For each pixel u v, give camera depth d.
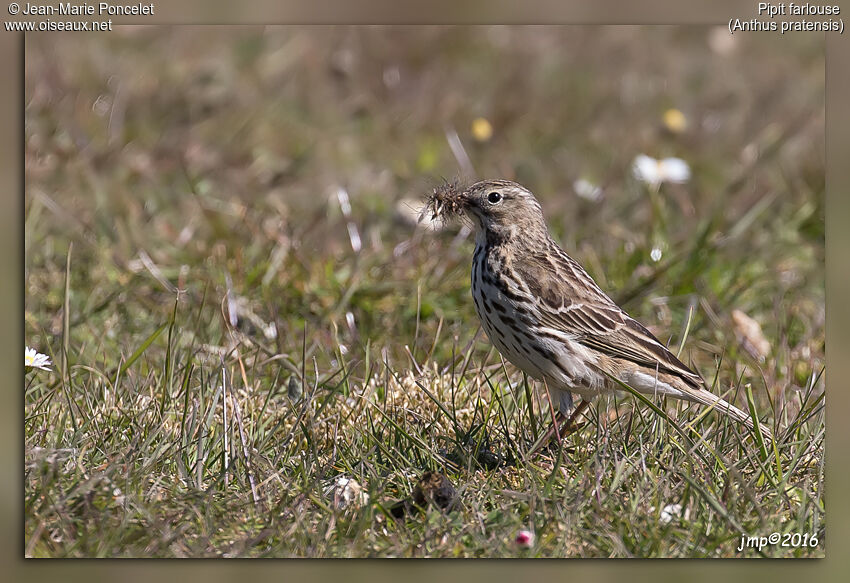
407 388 10.40
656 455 9.05
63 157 15.24
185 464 8.80
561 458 8.95
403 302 12.58
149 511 8.09
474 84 19.34
